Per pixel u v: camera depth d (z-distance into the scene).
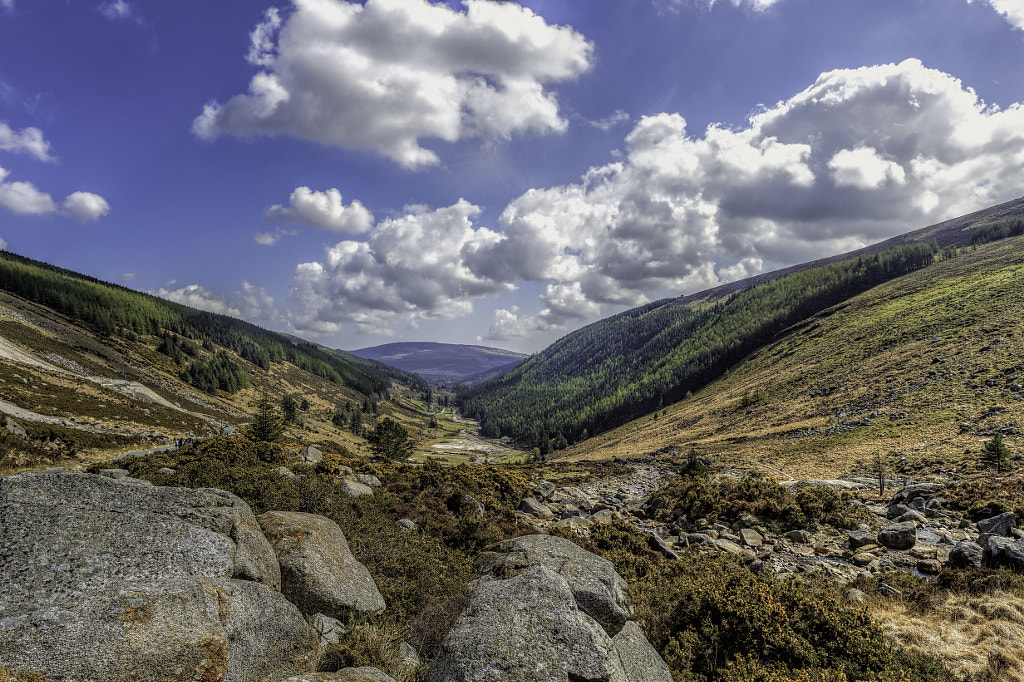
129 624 4.77
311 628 6.67
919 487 27.45
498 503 20.80
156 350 144.00
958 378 58.31
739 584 9.48
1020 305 74.12
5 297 118.88
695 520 22.58
